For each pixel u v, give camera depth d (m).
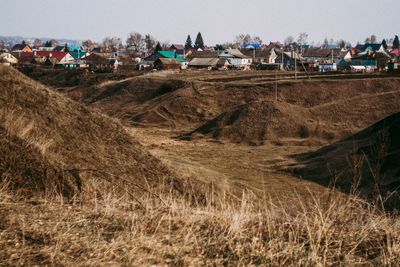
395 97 53.56
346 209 6.18
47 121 15.31
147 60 118.38
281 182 26.31
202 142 44.41
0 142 9.90
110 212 5.65
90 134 16.53
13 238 4.60
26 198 6.71
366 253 4.94
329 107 50.88
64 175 9.52
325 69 96.50
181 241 4.84
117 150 16.66
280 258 4.64
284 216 5.93
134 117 58.69
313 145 42.72
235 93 61.19
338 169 27.69
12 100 14.93
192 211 5.79
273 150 38.72
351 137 35.09
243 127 46.25
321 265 4.51
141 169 16.22
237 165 31.31
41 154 10.18
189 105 59.12
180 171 18.08
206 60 107.50
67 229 4.94
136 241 4.69
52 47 180.00
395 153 26.42
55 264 4.12
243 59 113.88
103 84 75.94
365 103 52.28
